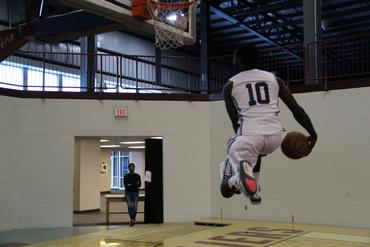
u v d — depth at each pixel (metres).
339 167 11.90
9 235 11.73
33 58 16.19
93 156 17.89
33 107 13.28
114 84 18.97
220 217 13.59
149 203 13.59
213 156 13.86
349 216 11.68
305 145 3.07
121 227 12.89
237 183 2.76
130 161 30.59
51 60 17.41
